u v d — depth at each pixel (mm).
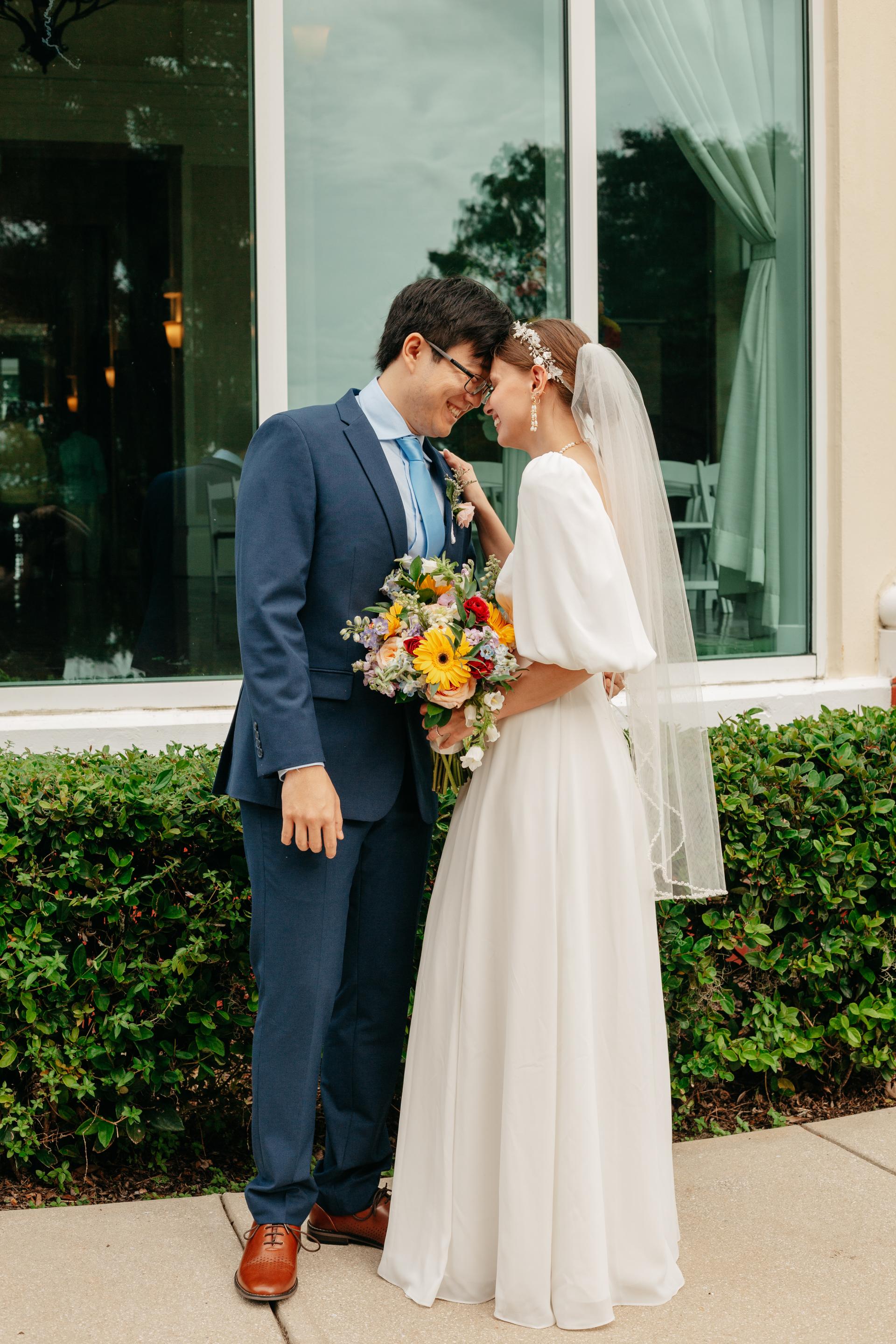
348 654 2207
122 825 2566
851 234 3986
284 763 2043
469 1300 2162
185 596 3582
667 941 2883
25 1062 2607
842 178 3961
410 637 2062
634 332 3936
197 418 3572
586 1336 2061
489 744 2254
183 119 3521
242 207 3559
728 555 4035
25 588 3500
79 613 3529
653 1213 2158
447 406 2266
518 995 2111
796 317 4051
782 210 4023
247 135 3547
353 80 3625
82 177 3490
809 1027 3094
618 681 2502
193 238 3543
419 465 2318
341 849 2205
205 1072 2674
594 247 3816
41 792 2568
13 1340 2023
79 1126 2654
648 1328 2086
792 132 4016
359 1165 2379
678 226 3945
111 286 3518
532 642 2094
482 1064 2184
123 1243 2357
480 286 2268
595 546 2074
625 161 3887
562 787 2158
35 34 3445
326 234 3635
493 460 3756
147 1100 2693
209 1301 2156
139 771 2695
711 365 4008
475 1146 2176
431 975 2270
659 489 2344
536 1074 2100
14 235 3469
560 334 2270
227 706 3549
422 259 3711
